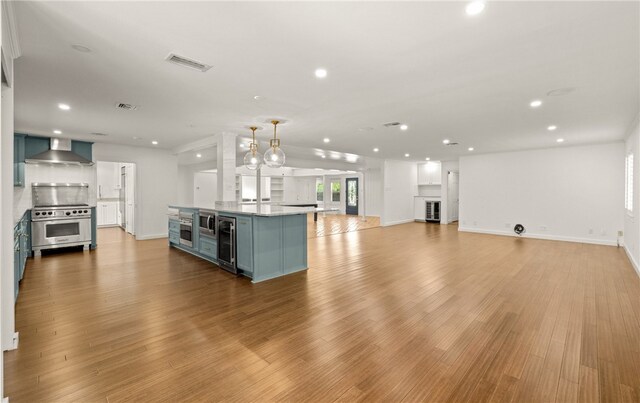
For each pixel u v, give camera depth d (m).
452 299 3.18
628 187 5.35
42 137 5.52
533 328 2.51
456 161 9.88
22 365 1.98
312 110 3.87
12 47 2.03
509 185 7.59
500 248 5.93
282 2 1.72
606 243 6.27
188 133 5.29
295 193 14.84
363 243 6.57
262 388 1.78
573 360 2.05
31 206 5.57
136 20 1.90
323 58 2.43
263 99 3.43
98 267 4.49
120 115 4.07
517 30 2.02
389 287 3.58
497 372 1.92
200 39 2.14
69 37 2.09
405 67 2.61
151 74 2.73
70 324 2.59
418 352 2.16
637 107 3.74
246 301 3.15
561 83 2.96
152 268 4.45
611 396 1.70
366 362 2.04
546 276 4.00
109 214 9.38
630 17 1.86
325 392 1.74
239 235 4.07
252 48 2.27
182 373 1.92
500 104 3.62
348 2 1.71
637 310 2.87
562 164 6.82
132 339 2.34
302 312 2.86
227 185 5.25
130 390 1.75
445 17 1.87
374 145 6.73
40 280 3.84
